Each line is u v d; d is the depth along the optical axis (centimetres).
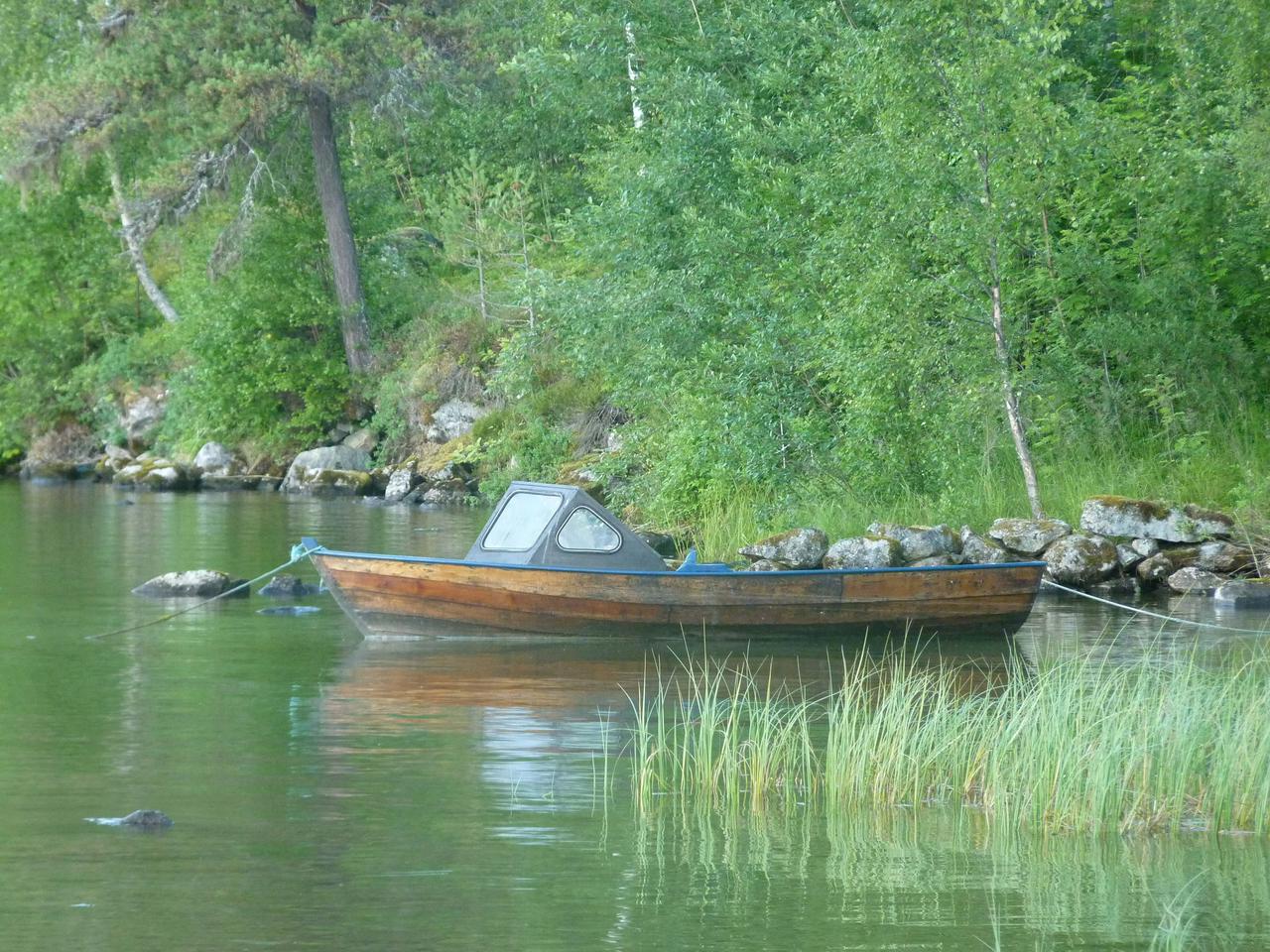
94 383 17038
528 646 5219
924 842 2902
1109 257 7875
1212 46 7819
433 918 2448
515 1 15712
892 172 7056
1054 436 7806
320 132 14850
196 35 13925
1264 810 2991
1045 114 6988
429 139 16425
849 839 2917
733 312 8600
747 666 4806
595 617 5291
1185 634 5478
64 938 2342
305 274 15338
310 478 13800
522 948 2325
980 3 6956
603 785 3284
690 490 8575
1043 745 3158
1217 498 7281
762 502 7844
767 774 3322
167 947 2311
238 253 15200
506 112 15838
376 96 14375
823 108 8994
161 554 8012
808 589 5341
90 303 17838
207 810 3061
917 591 5403
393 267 15612
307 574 7181
